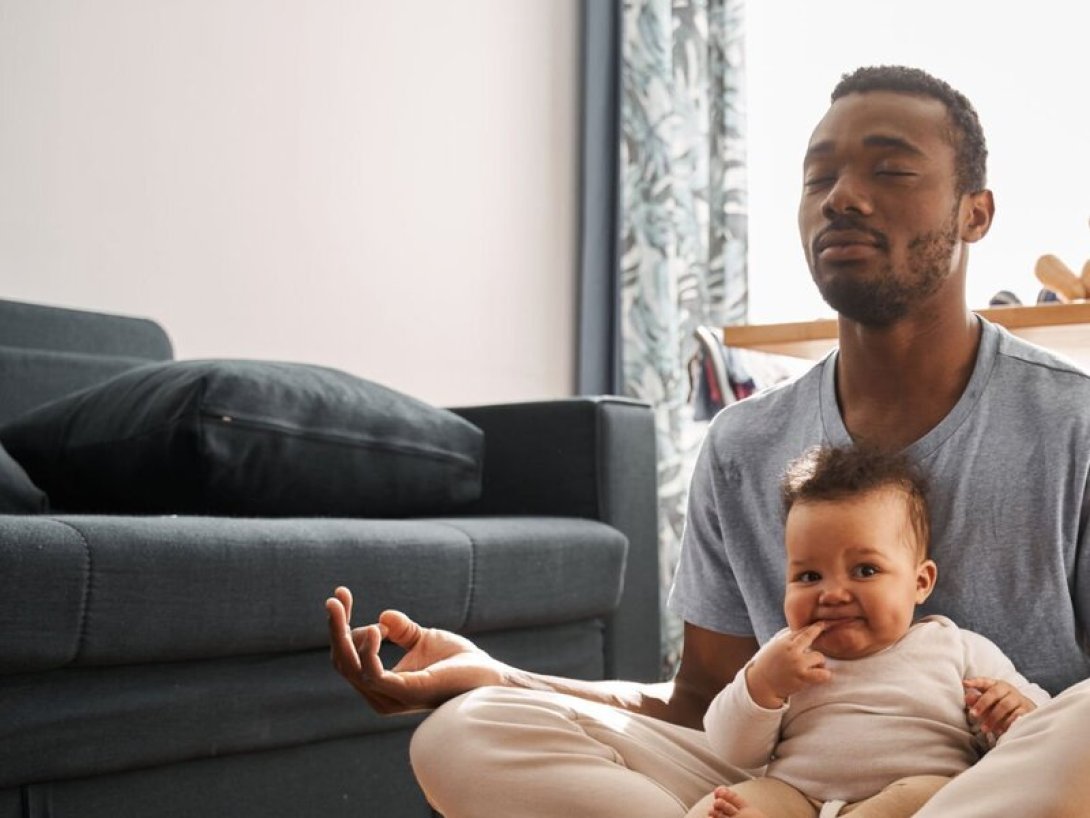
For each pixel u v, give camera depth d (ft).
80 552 5.38
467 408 9.10
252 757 6.15
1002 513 4.76
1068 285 8.21
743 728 4.53
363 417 7.81
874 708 4.50
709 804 4.34
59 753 5.33
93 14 9.89
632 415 8.90
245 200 10.73
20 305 8.68
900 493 4.68
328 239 11.25
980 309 7.50
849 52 12.88
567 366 13.01
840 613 4.60
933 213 4.76
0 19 9.42
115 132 9.99
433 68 12.00
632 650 8.67
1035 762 3.74
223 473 7.09
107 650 5.49
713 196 13.01
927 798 4.27
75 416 7.60
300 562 6.27
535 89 12.82
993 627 4.78
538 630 7.88
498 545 7.41
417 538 6.94
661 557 12.48
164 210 10.25
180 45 10.37
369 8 11.57
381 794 6.75
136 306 10.08
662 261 12.65
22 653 5.18
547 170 12.90
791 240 13.20
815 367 5.35
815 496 4.73
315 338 11.16
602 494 8.65
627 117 12.80
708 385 10.39
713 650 5.52
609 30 13.01
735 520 5.39
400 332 11.73
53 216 9.64
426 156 11.93
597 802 4.34
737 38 12.90
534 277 12.76
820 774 4.50
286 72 11.00
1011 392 4.86
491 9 12.46
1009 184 12.02
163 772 5.78
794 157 13.17
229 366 7.36
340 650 4.53
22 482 7.12
